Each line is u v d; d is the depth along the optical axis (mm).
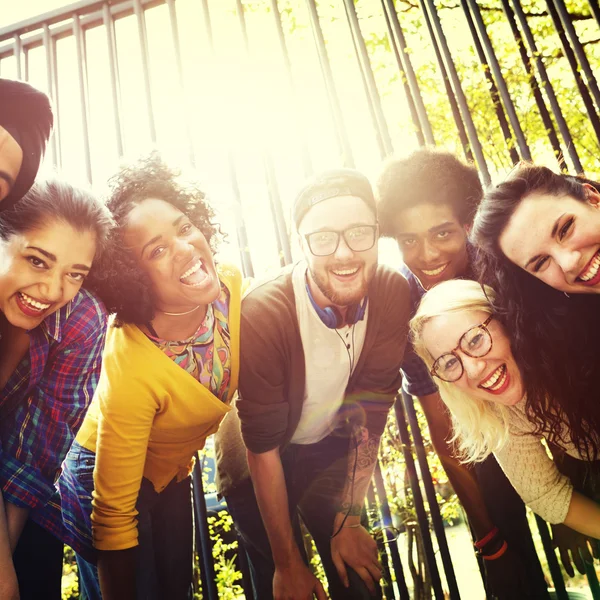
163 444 1511
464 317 1432
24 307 1168
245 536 1810
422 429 2461
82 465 1486
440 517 1871
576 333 1399
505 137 1950
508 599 1807
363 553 1743
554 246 1270
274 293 1494
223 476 1780
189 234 1326
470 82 3270
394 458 2414
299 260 1566
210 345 1422
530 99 3299
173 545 1681
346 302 1407
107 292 1301
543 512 1567
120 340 1393
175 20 1935
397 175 1562
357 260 1386
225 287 1471
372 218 1407
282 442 1657
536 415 1470
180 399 1398
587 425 1485
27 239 1120
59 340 1387
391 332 1586
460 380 1467
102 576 1426
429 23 1952
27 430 1412
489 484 1859
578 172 1800
